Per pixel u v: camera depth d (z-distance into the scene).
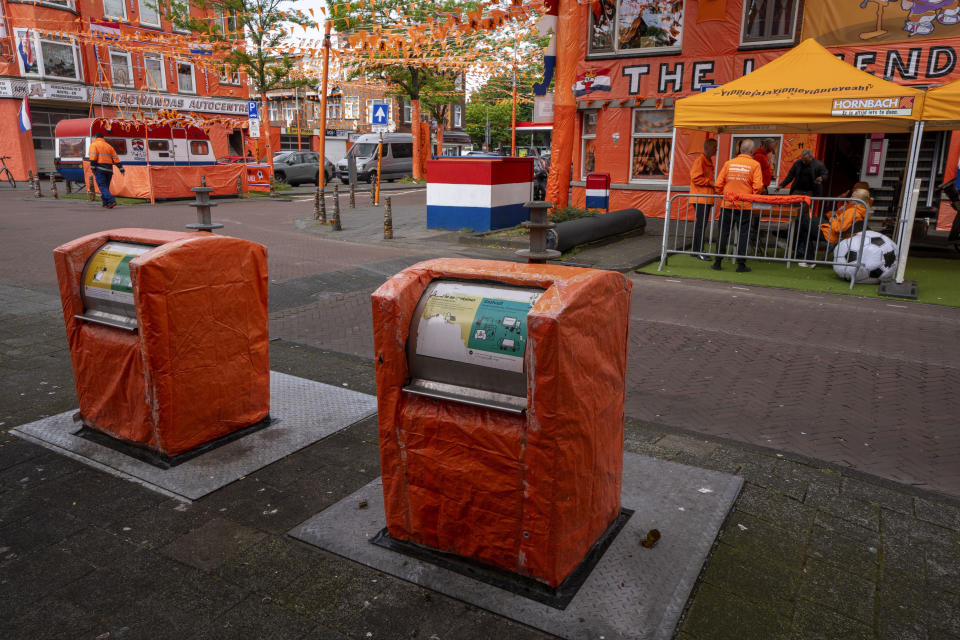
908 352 6.05
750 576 2.78
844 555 2.94
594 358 2.56
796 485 3.58
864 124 11.90
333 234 13.82
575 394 2.42
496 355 2.49
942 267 10.50
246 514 3.22
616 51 16.11
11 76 29.58
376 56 19.89
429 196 14.25
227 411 3.95
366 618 2.51
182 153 23.91
